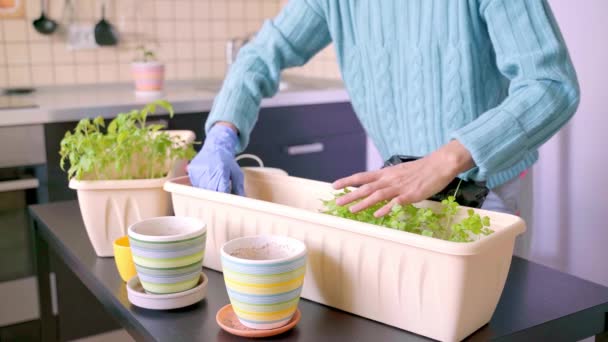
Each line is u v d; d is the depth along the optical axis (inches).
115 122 50.2
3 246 92.5
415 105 51.0
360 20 52.2
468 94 48.1
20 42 110.7
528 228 58.7
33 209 60.0
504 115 40.4
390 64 51.4
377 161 117.5
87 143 47.7
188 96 106.2
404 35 49.7
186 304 38.3
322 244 36.8
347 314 37.1
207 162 47.1
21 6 109.8
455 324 32.9
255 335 34.1
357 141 118.1
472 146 39.4
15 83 111.4
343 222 35.0
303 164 112.2
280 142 108.8
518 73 43.1
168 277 37.8
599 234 78.0
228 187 45.8
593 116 76.7
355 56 54.2
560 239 83.0
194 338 34.3
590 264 79.7
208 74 129.2
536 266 44.2
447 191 42.6
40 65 113.0
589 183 78.3
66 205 61.3
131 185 46.0
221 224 42.4
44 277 62.4
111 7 117.3
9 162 89.8
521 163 51.3
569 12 77.6
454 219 38.2
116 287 41.8
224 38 129.7
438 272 32.5
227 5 129.0
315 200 46.3
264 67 56.6
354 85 55.6
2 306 94.0
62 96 106.5
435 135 50.8
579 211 80.0
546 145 82.6
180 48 125.3
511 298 38.8
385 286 34.8
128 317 38.1
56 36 113.5
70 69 115.5
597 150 76.8
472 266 32.1
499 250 34.0
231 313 37.0
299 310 37.6
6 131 88.9
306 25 56.3
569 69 42.2
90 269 45.1
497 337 33.9
